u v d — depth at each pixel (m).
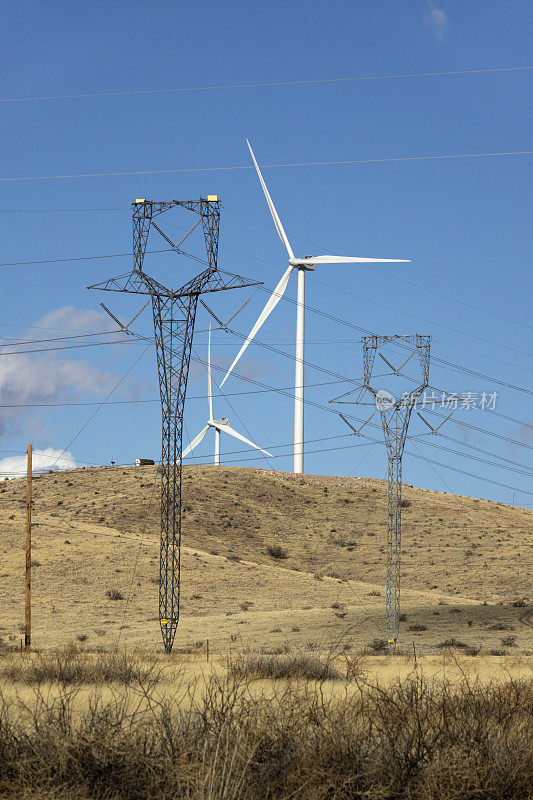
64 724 9.76
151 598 112.88
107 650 58.78
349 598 119.88
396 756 9.38
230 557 144.25
